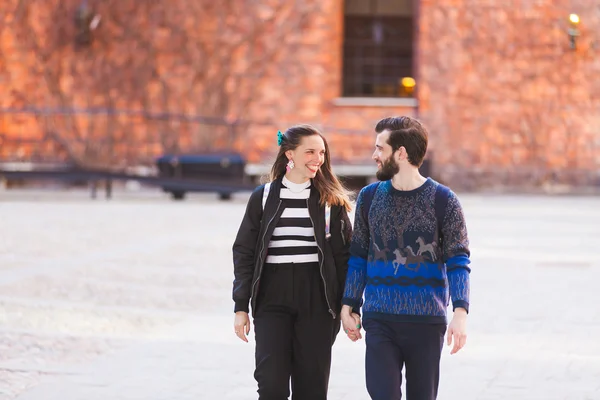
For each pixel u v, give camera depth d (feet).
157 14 138.41
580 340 37.19
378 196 21.35
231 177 125.49
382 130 21.25
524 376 31.32
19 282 49.01
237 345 35.86
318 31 138.00
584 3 137.39
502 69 137.90
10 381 29.91
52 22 139.54
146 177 119.44
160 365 32.48
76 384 29.76
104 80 139.03
